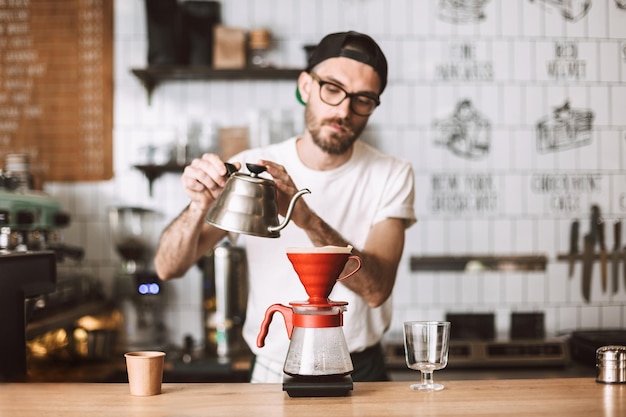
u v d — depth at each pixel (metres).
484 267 3.73
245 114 3.75
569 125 3.81
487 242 3.79
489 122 3.79
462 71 3.79
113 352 3.39
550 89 3.80
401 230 2.30
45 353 3.16
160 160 3.71
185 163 3.57
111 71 3.75
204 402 1.62
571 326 3.78
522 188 3.80
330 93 2.11
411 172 2.37
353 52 2.09
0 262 1.92
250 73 3.57
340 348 1.66
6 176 2.98
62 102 3.74
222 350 3.34
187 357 3.29
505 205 3.80
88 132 3.74
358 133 2.18
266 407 1.56
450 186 3.79
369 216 2.31
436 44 3.78
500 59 3.79
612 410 1.54
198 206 1.92
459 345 3.34
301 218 1.88
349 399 1.64
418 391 1.72
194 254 2.16
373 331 2.29
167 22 3.54
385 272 2.14
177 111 3.76
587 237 3.78
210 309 3.37
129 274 3.49
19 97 3.75
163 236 2.18
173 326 3.75
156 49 3.55
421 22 3.77
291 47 3.75
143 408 1.57
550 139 3.81
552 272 3.79
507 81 3.79
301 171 2.29
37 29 3.74
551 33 3.80
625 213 3.81
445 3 3.78
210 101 3.75
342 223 2.29
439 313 3.77
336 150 2.16
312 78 2.14
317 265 1.60
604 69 3.81
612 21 3.81
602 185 3.81
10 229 2.76
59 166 3.75
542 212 3.80
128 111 3.76
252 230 1.57
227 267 3.34
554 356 3.33
